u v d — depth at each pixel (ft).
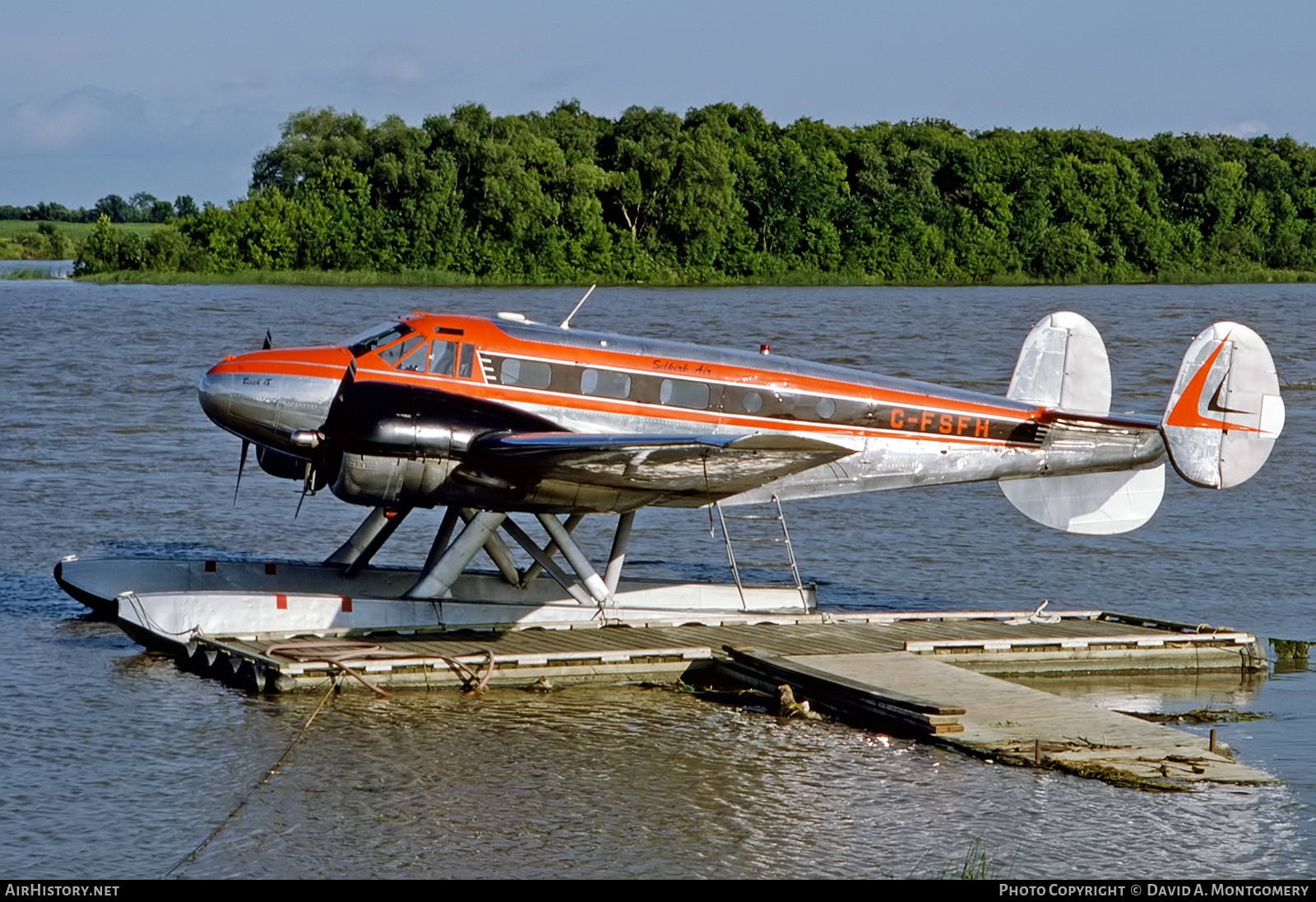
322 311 422.00
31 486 155.22
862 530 148.56
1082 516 116.47
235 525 140.15
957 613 111.55
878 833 71.46
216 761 78.59
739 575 127.24
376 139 642.22
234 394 101.55
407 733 84.58
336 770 77.92
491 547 109.29
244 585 108.78
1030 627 108.58
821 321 409.28
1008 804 75.20
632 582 114.52
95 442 184.65
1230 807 75.10
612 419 104.12
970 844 70.18
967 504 162.50
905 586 125.59
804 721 89.30
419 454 95.35
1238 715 92.99
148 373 258.37
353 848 68.33
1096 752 81.97
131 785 74.84
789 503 161.79
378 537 110.63
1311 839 71.15
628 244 654.53
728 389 106.73
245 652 92.48
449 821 71.77
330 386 101.76
